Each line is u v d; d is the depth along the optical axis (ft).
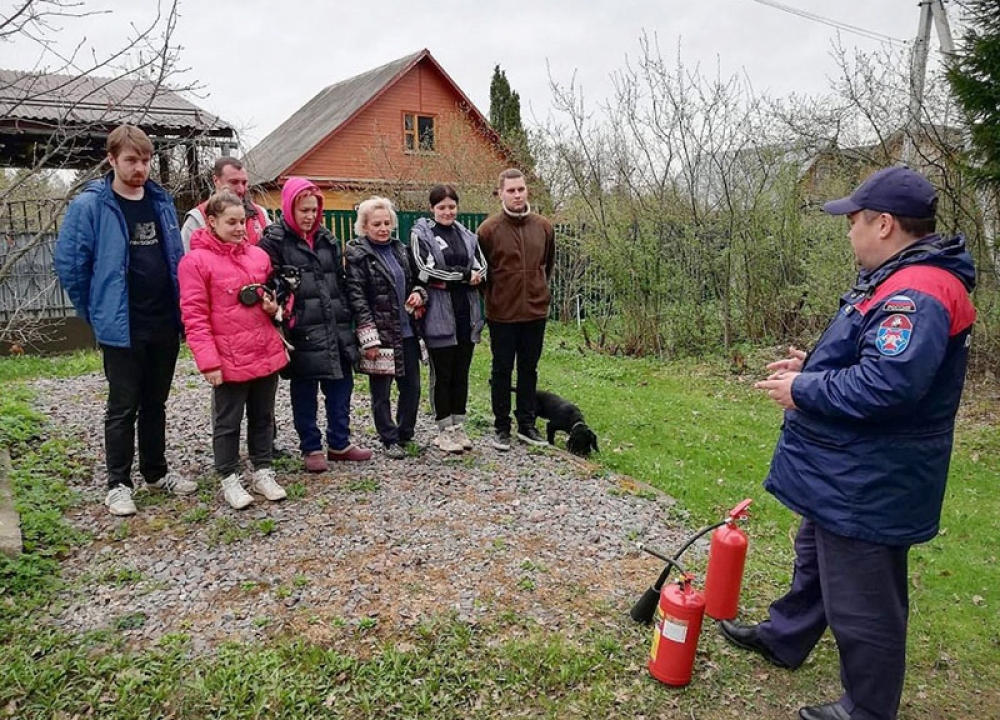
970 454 21.15
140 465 14.43
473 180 56.44
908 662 10.94
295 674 9.51
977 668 10.87
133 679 9.28
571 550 13.23
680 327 34.68
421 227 16.78
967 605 12.67
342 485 15.40
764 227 33.63
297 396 15.74
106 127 15.61
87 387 23.07
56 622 10.56
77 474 15.61
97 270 12.56
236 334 13.58
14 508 13.32
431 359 17.38
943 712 9.86
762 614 11.60
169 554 12.46
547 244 18.21
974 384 27.48
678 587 9.71
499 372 18.26
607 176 35.73
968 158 26.03
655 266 34.12
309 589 11.49
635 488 16.70
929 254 7.69
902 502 7.97
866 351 7.71
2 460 15.84
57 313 31.91
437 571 12.19
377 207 15.97
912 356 7.28
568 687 9.66
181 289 13.14
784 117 32.78
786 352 33.06
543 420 23.02
